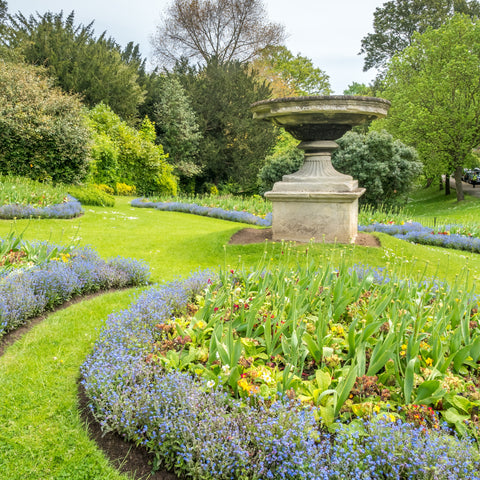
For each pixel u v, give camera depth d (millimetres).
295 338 3018
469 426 2506
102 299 4996
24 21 26250
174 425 2412
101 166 19453
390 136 18438
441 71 23625
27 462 2426
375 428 2291
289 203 7477
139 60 31969
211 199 16766
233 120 27234
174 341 3398
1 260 5348
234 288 4746
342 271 4664
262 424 2346
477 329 3744
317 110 6297
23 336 3945
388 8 37625
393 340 3129
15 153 13930
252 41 31359
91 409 2801
